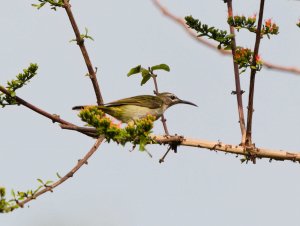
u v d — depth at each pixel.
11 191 10.02
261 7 11.98
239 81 13.43
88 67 14.04
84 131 11.96
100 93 14.23
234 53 12.99
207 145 12.56
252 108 12.38
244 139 12.70
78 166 11.48
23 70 12.24
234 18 12.35
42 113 12.55
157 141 12.55
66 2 13.33
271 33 12.46
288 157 12.34
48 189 10.62
